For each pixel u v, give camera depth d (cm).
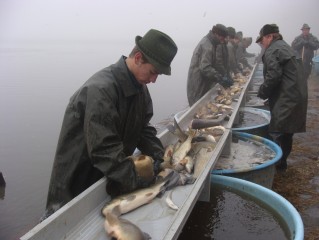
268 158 486
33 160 888
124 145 309
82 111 276
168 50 271
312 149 733
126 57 298
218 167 454
